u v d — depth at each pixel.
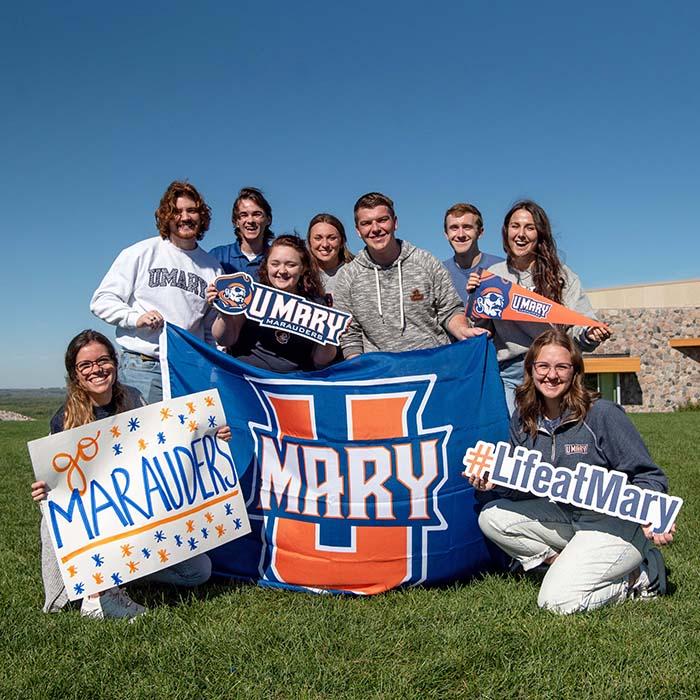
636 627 3.80
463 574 4.70
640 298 39.22
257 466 4.80
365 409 4.70
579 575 4.08
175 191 5.62
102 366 4.30
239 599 4.40
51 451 4.05
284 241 5.21
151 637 3.79
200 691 3.23
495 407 4.80
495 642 3.63
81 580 4.02
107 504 4.14
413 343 5.30
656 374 29.70
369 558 4.59
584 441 4.26
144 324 5.14
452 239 6.83
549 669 3.35
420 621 3.96
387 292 5.31
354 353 5.35
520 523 4.41
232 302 5.04
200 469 4.42
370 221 5.11
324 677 3.31
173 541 4.25
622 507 4.04
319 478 4.69
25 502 7.80
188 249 5.82
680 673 3.30
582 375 4.32
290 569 4.65
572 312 5.27
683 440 13.34
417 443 4.66
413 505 4.62
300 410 4.74
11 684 3.28
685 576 4.71
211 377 4.91
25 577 4.93
